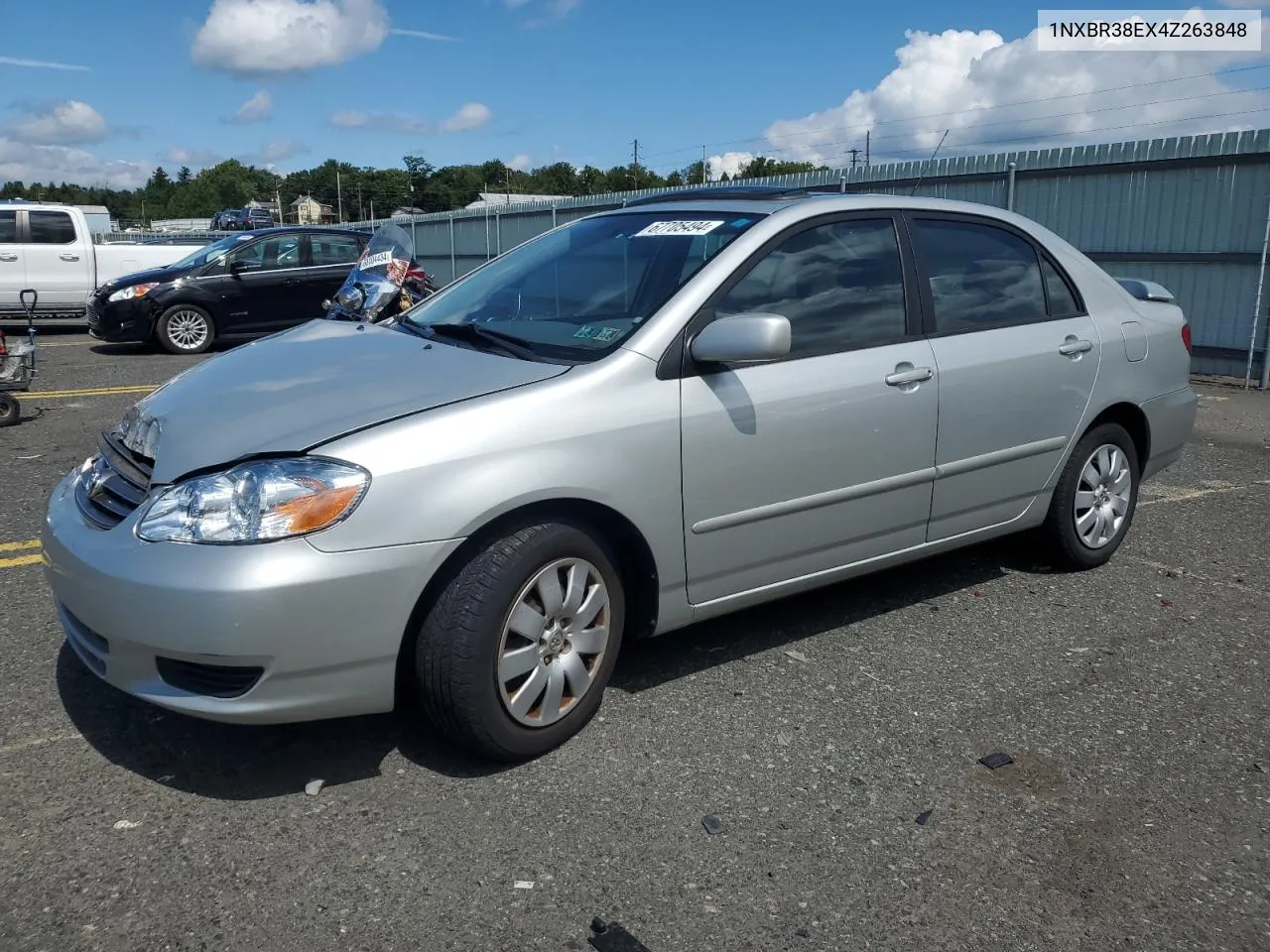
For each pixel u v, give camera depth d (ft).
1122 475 16.14
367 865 8.82
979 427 13.76
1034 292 14.87
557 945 7.93
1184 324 17.20
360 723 11.17
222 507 9.04
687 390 10.98
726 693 12.01
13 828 9.22
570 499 10.23
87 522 10.01
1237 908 8.53
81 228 50.31
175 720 11.15
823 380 12.03
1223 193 34.40
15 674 12.10
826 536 12.48
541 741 10.39
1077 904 8.52
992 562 16.66
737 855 9.05
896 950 7.97
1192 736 11.27
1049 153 38.91
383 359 11.23
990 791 10.12
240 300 43.68
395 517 9.23
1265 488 21.70
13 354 26.71
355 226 89.81
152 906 8.26
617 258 12.71
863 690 12.16
